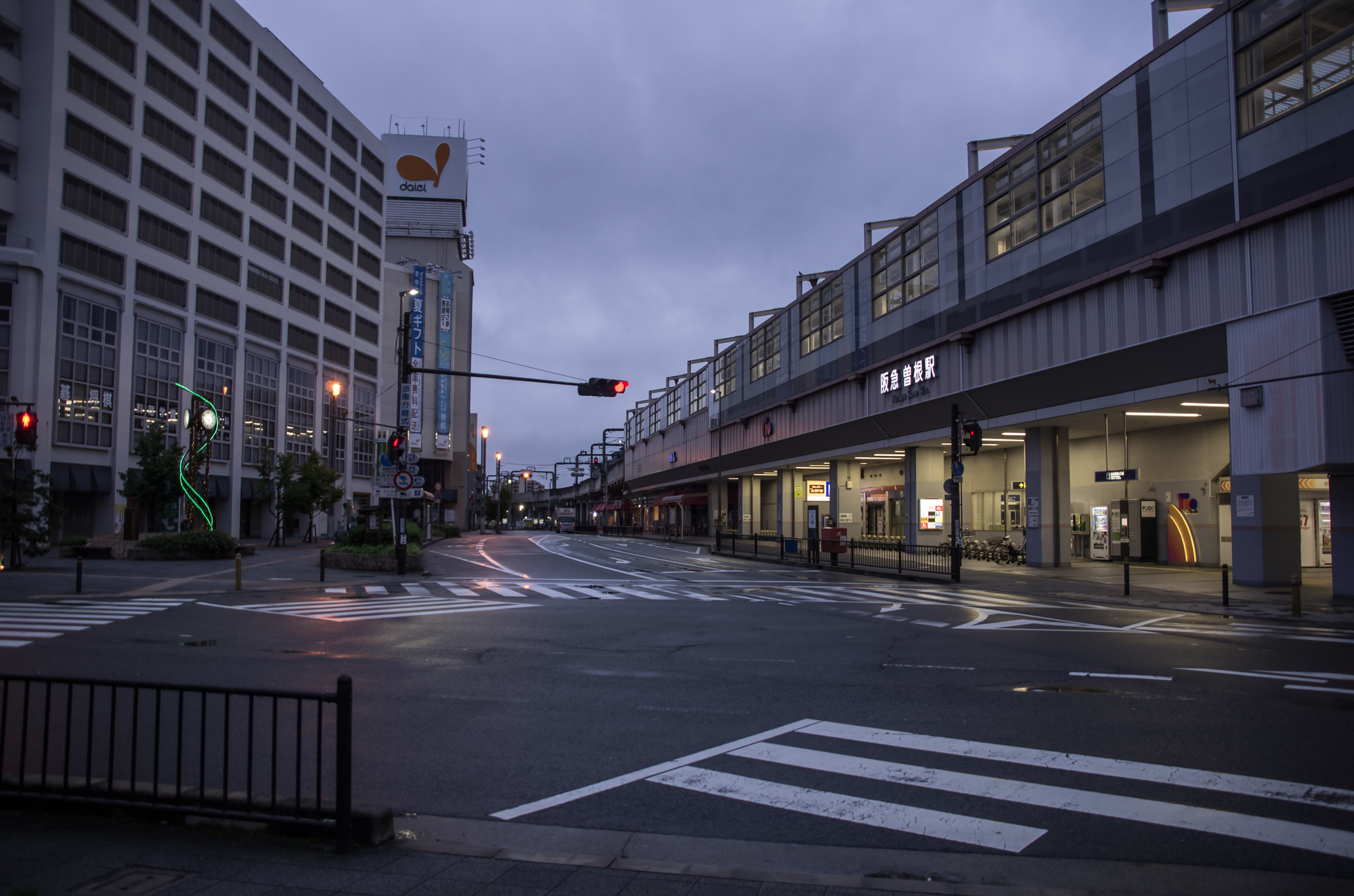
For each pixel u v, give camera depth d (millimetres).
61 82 40188
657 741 7395
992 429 32500
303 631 14289
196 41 49875
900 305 36375
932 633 14258
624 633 14273
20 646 12320
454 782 6289
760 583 26094
